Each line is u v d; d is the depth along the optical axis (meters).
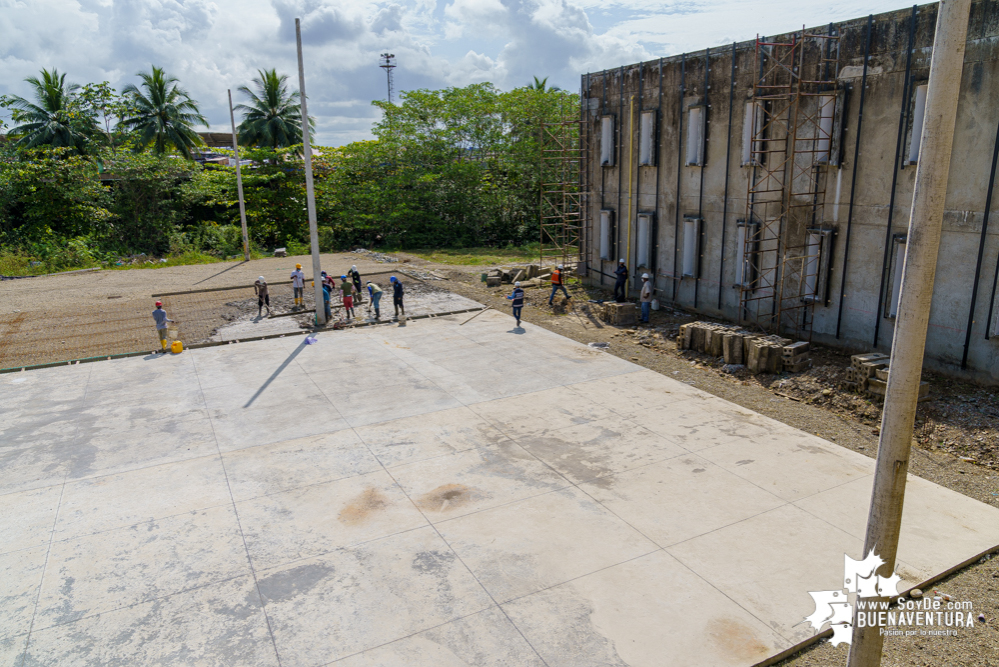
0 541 8.55
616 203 23.77
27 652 6.50
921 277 4.62
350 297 21.05
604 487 9.77
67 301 24.69
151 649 6.53
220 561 8.04
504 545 8.27
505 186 45.88
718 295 19.78
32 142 40.97
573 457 10.84
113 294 26.08
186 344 18.28
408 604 7.17
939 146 4.41
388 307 23.05
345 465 10.66
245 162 49.84
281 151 46.19
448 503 9.38
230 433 12.02
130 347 18.08
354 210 43.84
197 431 12.14
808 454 10.86
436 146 43.78
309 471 10.45
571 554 8.06
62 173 38.59
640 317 20.52
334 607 7.14
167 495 9.72
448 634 6.68
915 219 4.59
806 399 13.52
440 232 44.59
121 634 6.75
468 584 7.50
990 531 8.49
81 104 43.12
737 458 10.73
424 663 6.29
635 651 6.40
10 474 10.45
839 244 15.88
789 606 7.03
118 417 12.88
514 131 45.38
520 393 14.05
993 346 12.80
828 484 9.78
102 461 10.91
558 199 43.16
